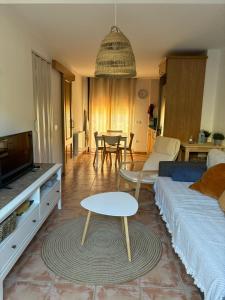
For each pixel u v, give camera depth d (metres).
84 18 2.44
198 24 2.56
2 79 2.19
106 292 1.57
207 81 3.74
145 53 3.82
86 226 2.12
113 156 6.20
